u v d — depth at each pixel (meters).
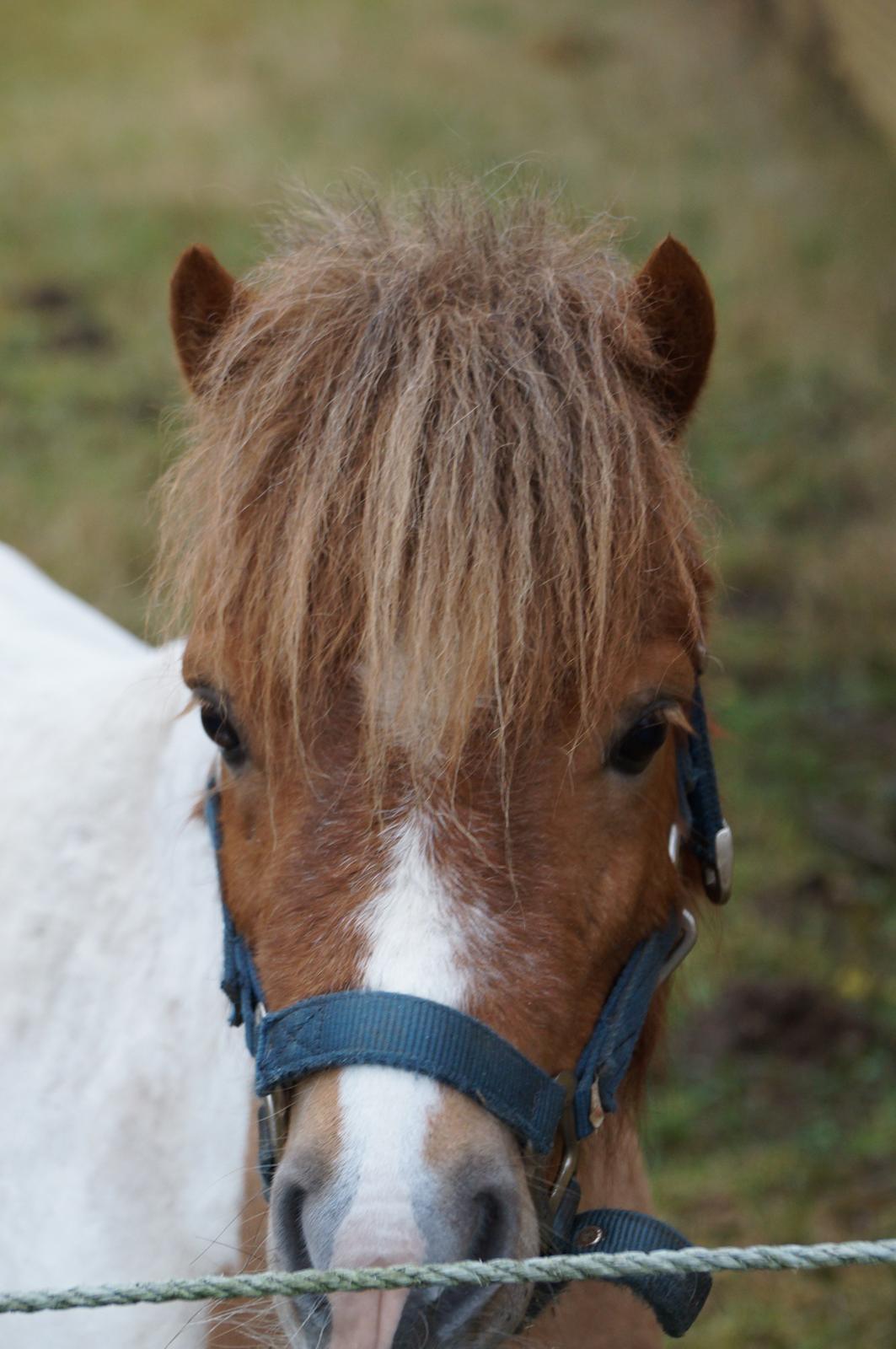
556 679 1.57
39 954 2.27
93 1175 2.07
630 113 12.99
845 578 6.26
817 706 5.57
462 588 1.53
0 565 3.59
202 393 1.95
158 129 11.43
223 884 1.88
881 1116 3.89
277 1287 1.33
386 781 1.54
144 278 8.95
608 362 1.74
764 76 14.39
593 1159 2.06
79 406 7.53
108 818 2.32
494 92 13.36
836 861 4.80
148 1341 2.00
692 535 1.79
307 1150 1.43
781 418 7.71
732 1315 3.41
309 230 2.09
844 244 9.80
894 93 11.73
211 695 1.73
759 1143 3.86
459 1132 1.43
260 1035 1.54
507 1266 1.33
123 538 6.25
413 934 1.50
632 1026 1.77
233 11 15.49
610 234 2.08
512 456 1.60
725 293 8.96
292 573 1.58
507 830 1.55
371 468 1.59
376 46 14.56
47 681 2.83
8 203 9.89
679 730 1.96
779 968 4.38
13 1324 2.07
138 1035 2.12
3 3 14.70
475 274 1.77
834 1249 1.37
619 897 1.67
